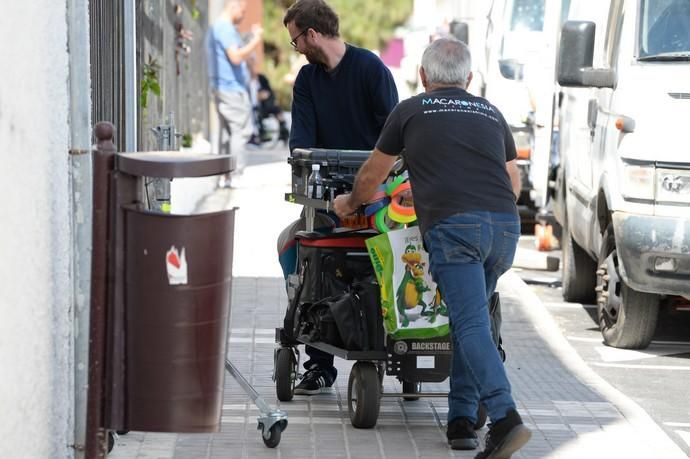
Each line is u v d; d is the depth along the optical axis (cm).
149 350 1102
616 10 2258
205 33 5303
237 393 1675
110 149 1106
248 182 4425
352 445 1449
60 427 1180
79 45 1196
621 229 2014
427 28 5169
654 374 1978
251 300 2305
